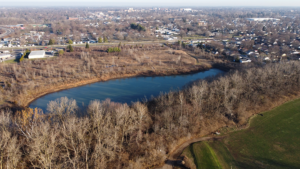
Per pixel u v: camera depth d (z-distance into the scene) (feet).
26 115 310.24
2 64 650.43
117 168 241.14
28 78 548.31
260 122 349.41
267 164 261.44
